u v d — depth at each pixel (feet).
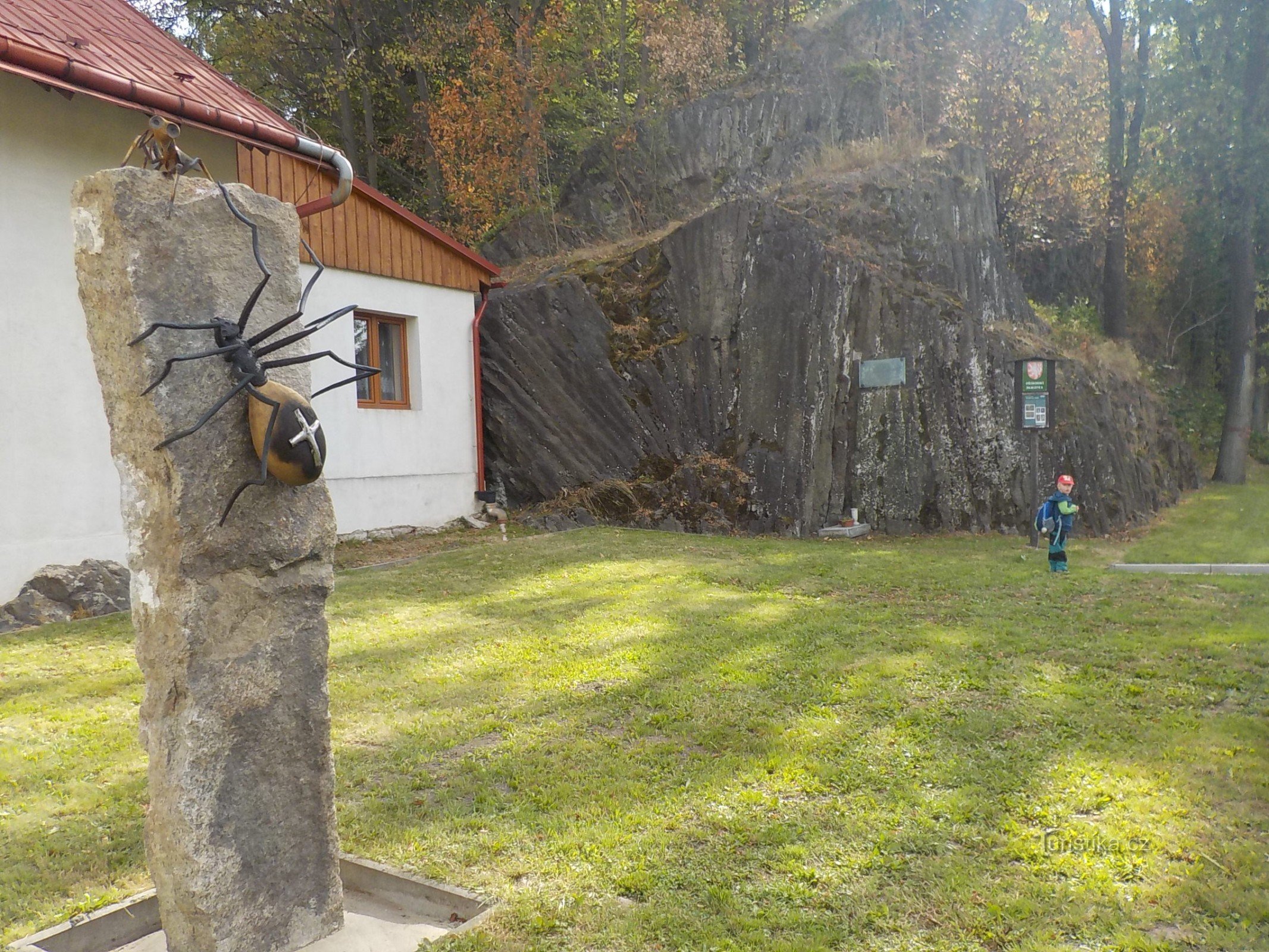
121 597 33.68
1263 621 28.53
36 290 33.12
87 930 12.39
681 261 63.41
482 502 58.29
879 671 23.53
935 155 72.74
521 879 13.34
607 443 60.59
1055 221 95.71
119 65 34.09
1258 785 16.10
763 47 98.12
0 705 21.94
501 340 60.54
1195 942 11.40
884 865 13.50
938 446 58.39
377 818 15.47
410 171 108.27
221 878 11.02
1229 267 102.12
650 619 30.12
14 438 32.40
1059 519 39.11
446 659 25.71
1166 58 94.17
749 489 59.06
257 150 41.16
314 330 11.46
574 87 85.71
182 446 10.66
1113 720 19.54
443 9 96.63
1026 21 89.20
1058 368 61.87
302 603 12.01
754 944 11.50
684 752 18.48
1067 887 12.75
